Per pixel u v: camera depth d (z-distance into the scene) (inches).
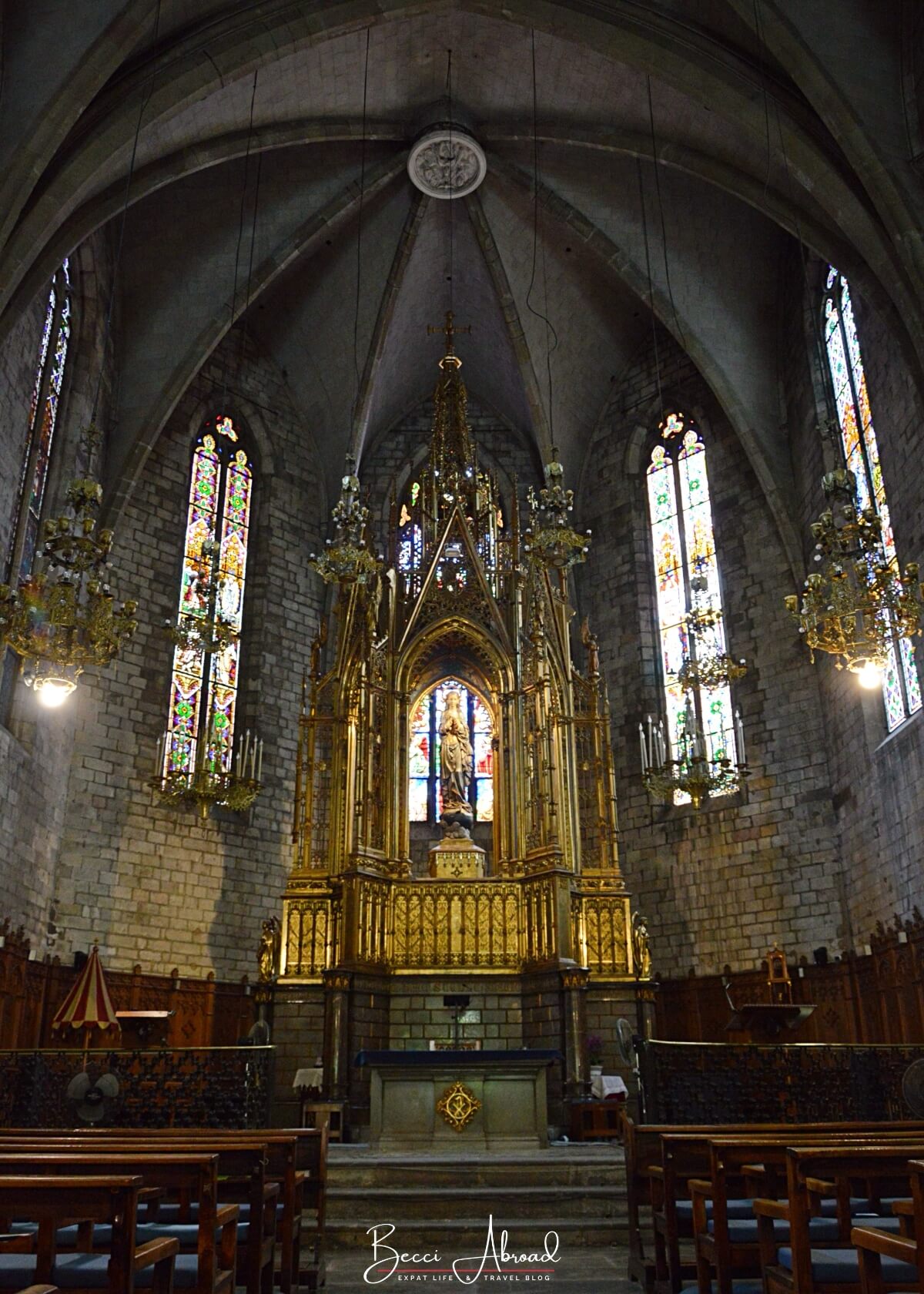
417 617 1017.5
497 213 1136.8
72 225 874.1
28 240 783.7
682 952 1037.8
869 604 634.8
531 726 973.8
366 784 941.2
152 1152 311.7
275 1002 877.2
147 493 1096.8
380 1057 645.9
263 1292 365.1
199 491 1145.4
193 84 837.8
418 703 1064.2
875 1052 567.5
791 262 1098.7
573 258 1171.3
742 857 1024.9
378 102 1025.5
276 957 892.0
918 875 813.2
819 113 794.2
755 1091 548.7
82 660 636.7
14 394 872.3
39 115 749.9
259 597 1148.5
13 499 882.1
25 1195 225.8
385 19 864.3
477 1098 651.5
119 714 1007.6
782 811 1011.9
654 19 846.5
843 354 1000.2
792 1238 266.5
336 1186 562.9
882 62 799.7
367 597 993.5
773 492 1083.9
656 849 1083.3
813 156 828.6
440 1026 885.2
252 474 1200.2
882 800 879.1
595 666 1030.4
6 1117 548.7
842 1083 559.5
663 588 1178.6
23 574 904.3
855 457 972.6
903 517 863.7
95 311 1035.3
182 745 1050.7
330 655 1177.4
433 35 960.9
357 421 1208.8
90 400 1019.9
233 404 1194.0
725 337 1117.1
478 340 1268.5
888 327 845.8
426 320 1250.0
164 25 814.5
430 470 1086.4
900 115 792.9
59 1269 239.6
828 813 984.3
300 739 979.3
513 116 1054.4
